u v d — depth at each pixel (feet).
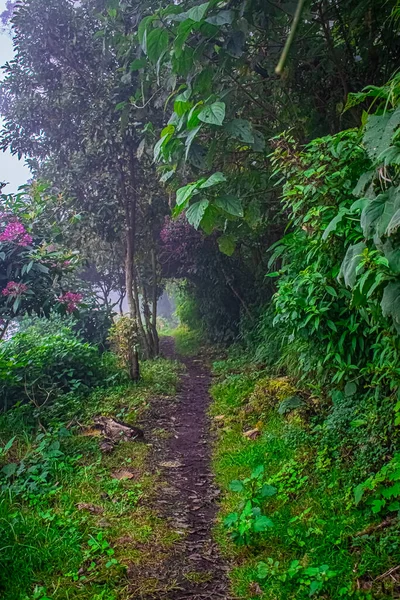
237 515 9.09
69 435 13.88
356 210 9.08
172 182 15.20
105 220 23.20
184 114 11.05
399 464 8.34
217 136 12.87
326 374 13.20
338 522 8.76
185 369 27.63
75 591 7.69
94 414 16.38
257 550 8.75
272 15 12.17
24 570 8.07
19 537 8.80
